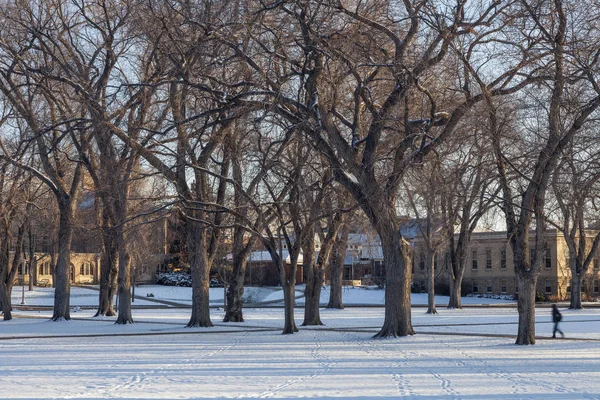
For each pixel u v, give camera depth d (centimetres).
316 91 3438
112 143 4406
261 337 3972
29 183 5684
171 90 4000
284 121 3678
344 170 3625
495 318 5809
